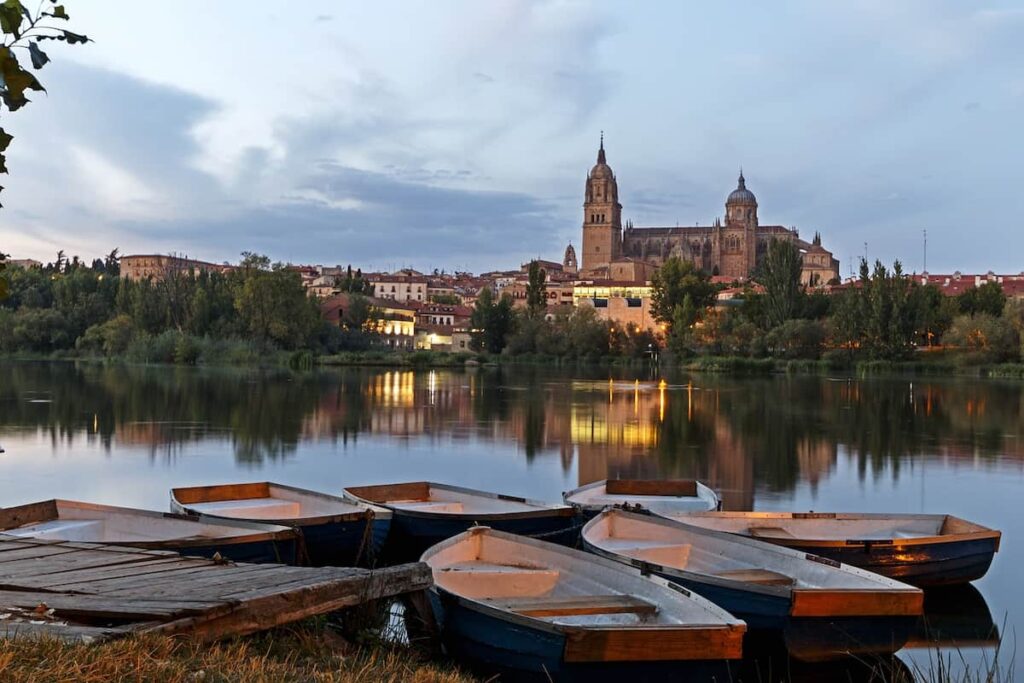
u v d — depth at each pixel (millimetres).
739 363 114500
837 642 12242
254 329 118688
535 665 10492
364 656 9875
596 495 23438
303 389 72625
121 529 17266
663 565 13750
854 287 126000
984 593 17672
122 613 8445
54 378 81125
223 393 66625
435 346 177125
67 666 6609
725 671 10359
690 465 35031
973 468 34812
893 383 90375
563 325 143750
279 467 33156
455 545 14625
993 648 14609
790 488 30078
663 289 144625
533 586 13641
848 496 28641
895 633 12320
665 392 75688
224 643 8742
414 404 60531
